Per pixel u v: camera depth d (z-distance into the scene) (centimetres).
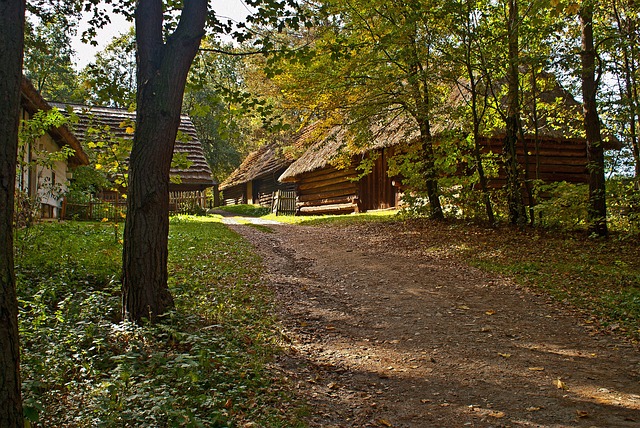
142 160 600
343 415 428
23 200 870
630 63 1347
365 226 1641
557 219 1271
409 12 1218
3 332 271
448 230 1404
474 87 1336
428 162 1491
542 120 1658
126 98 765
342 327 687
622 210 1368
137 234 599
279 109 1634
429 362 557
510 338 634
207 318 658
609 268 944
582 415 421
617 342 614
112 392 395
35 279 752
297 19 773
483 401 456
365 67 1341
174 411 360
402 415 429
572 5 770
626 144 1598
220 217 2520
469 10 1248
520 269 963
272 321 688
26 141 852
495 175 1538
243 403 423
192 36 612
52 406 399
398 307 781
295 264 1118
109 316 634
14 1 288
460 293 849
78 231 1301
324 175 2567
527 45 1315
